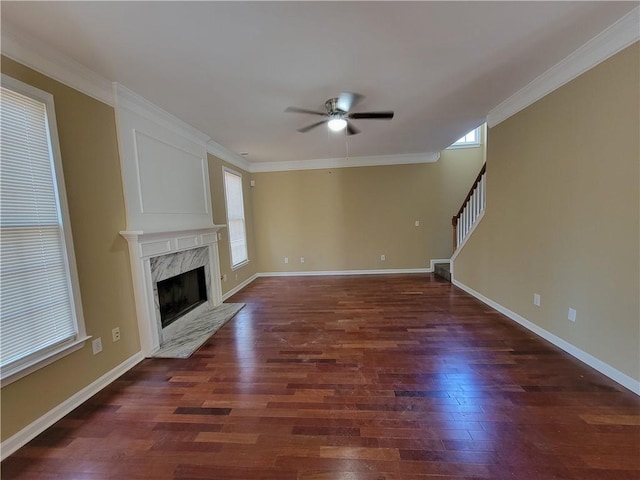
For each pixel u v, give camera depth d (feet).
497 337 9.21
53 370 6.01
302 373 7.52
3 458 5.03
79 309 6.64
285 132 12.57
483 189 13.19
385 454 4.87
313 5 5.08
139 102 8.79
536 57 7.22
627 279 6.29
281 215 20.18
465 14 5.50
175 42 6.06
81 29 5.51
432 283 16.58
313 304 13.52
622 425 5.31
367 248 19.99
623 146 6.24
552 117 8.25
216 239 13.61
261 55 6.68
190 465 4.80
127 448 5.19
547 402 6.03
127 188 8.35
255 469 4.67
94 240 7.23
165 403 6.46
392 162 19.20
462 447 4.96
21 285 5.52
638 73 5.85
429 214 19.45
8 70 5.38
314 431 5.45
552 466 4.53
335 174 19.62
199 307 12.18
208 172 13.44
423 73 7.84
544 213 8.79
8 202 5.35
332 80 8.02
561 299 8.23
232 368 7.92
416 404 6.12
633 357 6.23
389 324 10.66
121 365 7.87
